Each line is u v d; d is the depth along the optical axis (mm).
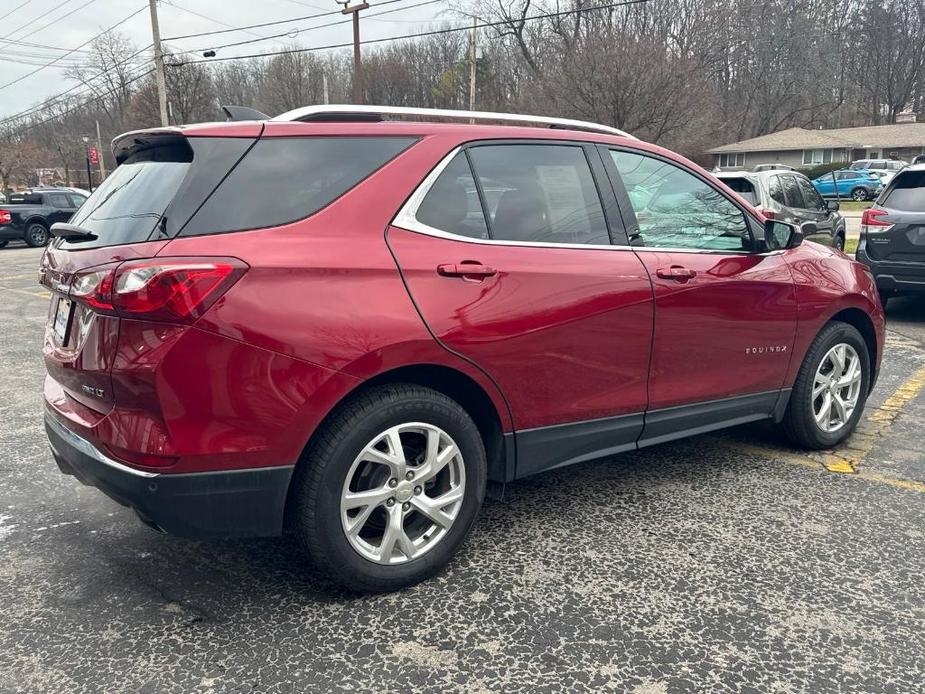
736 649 2406
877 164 39594
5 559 3014
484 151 2938
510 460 2977
